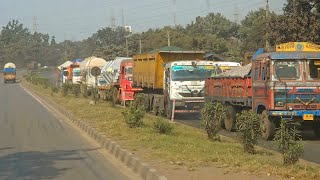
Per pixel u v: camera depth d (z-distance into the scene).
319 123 14.91
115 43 100.75
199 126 18.44
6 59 131.50
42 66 134.75
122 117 18.84
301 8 31.00
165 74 22.78
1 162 10.53
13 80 83.56
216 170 8.57
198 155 10.04
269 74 14.21
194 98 21.69
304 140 14.77
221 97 18.30
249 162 9.18
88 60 43.16
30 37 150.12
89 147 12.90
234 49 70.75
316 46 15.17
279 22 32.09
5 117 22.33
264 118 14.52
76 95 39.38
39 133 16.03
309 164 9.62
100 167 9.98
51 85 54.09
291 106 14.12
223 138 14.20
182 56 24.66
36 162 10.53
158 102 23.91
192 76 21.88
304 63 14.25
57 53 138.25
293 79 14.19
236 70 17.64
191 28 94.88
